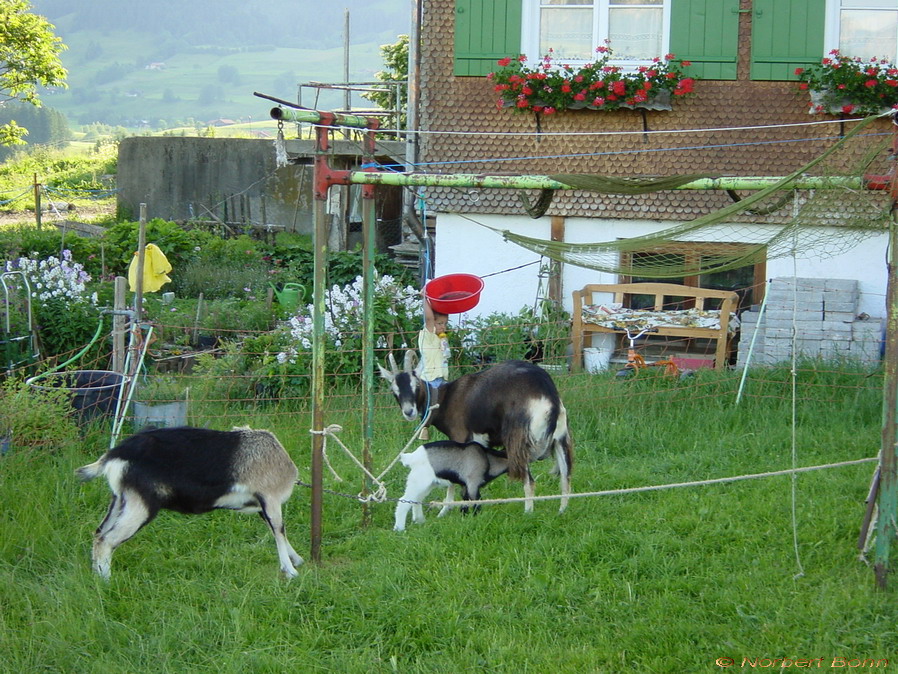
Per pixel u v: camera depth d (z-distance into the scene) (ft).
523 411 24.91
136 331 30.81
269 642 18.86
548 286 40.96
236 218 86.69
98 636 18.79
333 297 38.68
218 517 25.13
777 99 38.88
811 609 19.20
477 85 40.70
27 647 18.29
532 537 23.49
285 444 30.55
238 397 35.40
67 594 19.88
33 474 26.27
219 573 22.02
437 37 40.70
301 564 22.57
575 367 38.37
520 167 40.96
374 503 26.21
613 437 31.22
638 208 40.09
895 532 20.20
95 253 58.85
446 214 41.70
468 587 20.81
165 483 21.11
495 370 26.02
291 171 85.25
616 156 40.19
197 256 60.95
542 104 39.55
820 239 23.70
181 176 87.92
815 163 20.44
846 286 36.58
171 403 30.48
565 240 41.22
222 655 18.25
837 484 26.18
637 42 39.93
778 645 18.02
